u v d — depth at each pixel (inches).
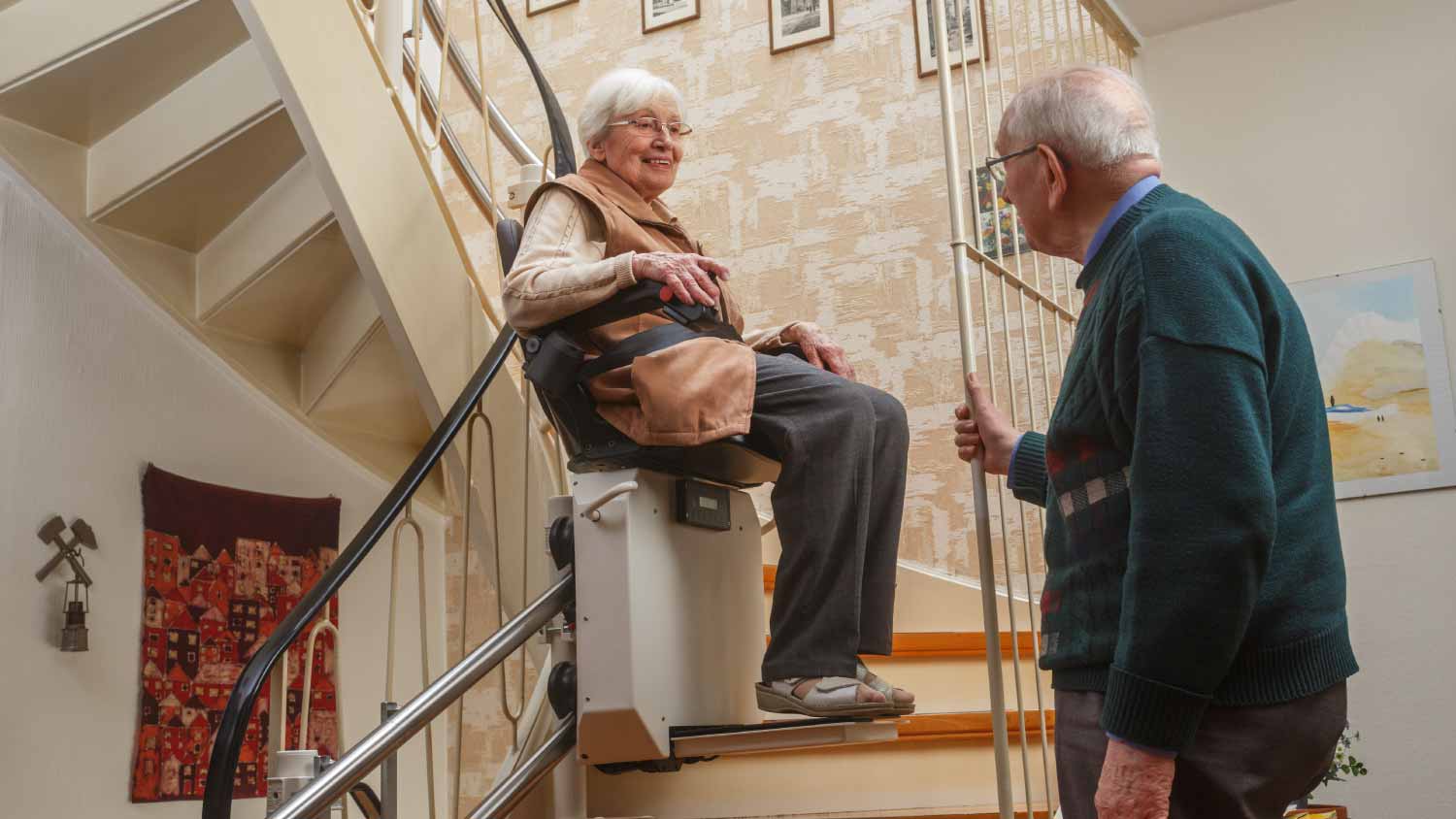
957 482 140.2
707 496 80.4
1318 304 132.7
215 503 121.8
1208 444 43.5
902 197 151.1
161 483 116.6
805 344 87.2
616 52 177.5
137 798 110.7
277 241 111.4
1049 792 83.2
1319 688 46.2
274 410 130.4
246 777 121.3
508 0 188.4
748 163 162.2
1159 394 44.9
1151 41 146.9
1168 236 47.8
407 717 72.3
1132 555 44.4
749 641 83.5
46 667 105.0
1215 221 49.6
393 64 113.9
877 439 78.4
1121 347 47.8
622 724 72.9
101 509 111.3
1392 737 121.3
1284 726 45.7
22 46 102.9
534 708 93.9
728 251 160.6
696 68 169.3
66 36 101.3
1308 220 135.2
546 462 111.6
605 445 76.1
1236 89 141.3
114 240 113.8
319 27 94.0
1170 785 43.8
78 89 105.1
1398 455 126.0
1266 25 140.7
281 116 101.4
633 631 73.3
